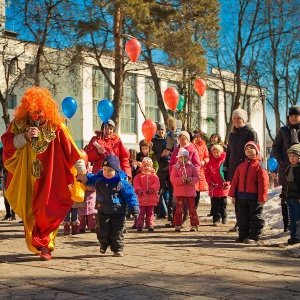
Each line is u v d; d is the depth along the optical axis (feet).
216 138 40.73
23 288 14.40
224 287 14.38
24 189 19.83
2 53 81.30
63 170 19.98
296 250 20.95
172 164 31.01
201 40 81.10
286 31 94.02
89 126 112.78
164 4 71.87
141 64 105.19
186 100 88.12
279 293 13.70
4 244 24.97
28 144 20.02
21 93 103.96
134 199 20.15
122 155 28.25
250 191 24.20
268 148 148.56
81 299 13.11
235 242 24.50
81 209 29.35
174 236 27.37
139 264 18.19
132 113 124.77
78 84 85.61
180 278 15.62
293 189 22.85
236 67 94.12
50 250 19.69
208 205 57.47
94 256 20.25
